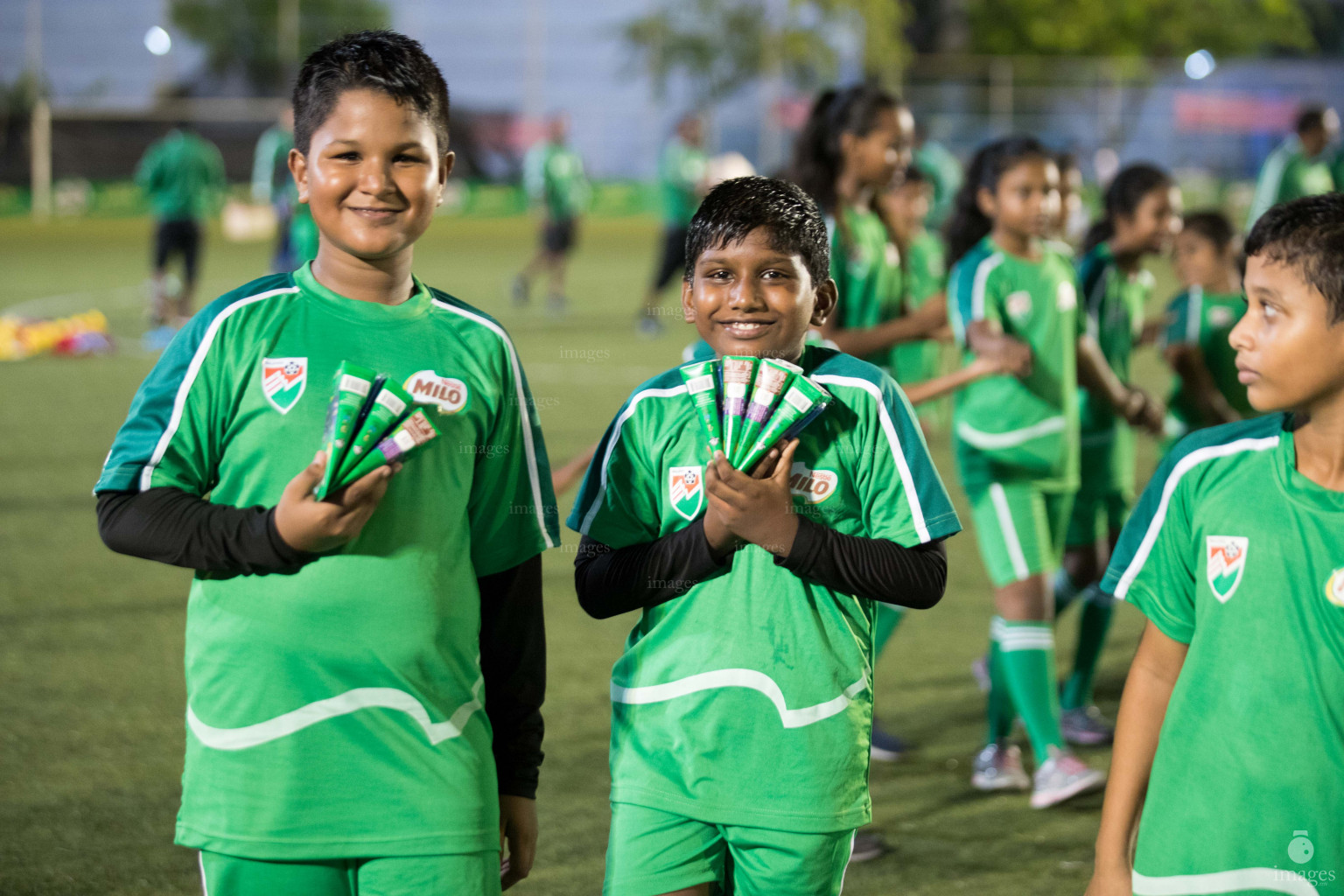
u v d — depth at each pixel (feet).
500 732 6.34
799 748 6.08
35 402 28.50
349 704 5.63
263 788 5.60
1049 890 9.30
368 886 5.70
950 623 15.96
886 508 6.22
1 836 9.83
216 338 5.75
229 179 88.33
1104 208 14.02
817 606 6.17
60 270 57.36
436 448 5.84
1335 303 4.92
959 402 11.78
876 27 89.56
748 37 90.74
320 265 5.99
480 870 5.81
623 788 6.33
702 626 6.22
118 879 9.21
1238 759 5.24
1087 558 12.91
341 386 5.45
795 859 6.08
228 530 5.48
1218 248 13.87
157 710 12.48
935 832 10.39
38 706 12.52
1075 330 11.81
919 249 18.01
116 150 87.71
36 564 17.30
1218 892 5.28
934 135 88.33
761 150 91.97
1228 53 99.35
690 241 6.29
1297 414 5.35
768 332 6.09
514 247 71.31
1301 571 5.16
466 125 90.27
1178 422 14.70
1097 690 13.98
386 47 5.76
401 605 5.68
